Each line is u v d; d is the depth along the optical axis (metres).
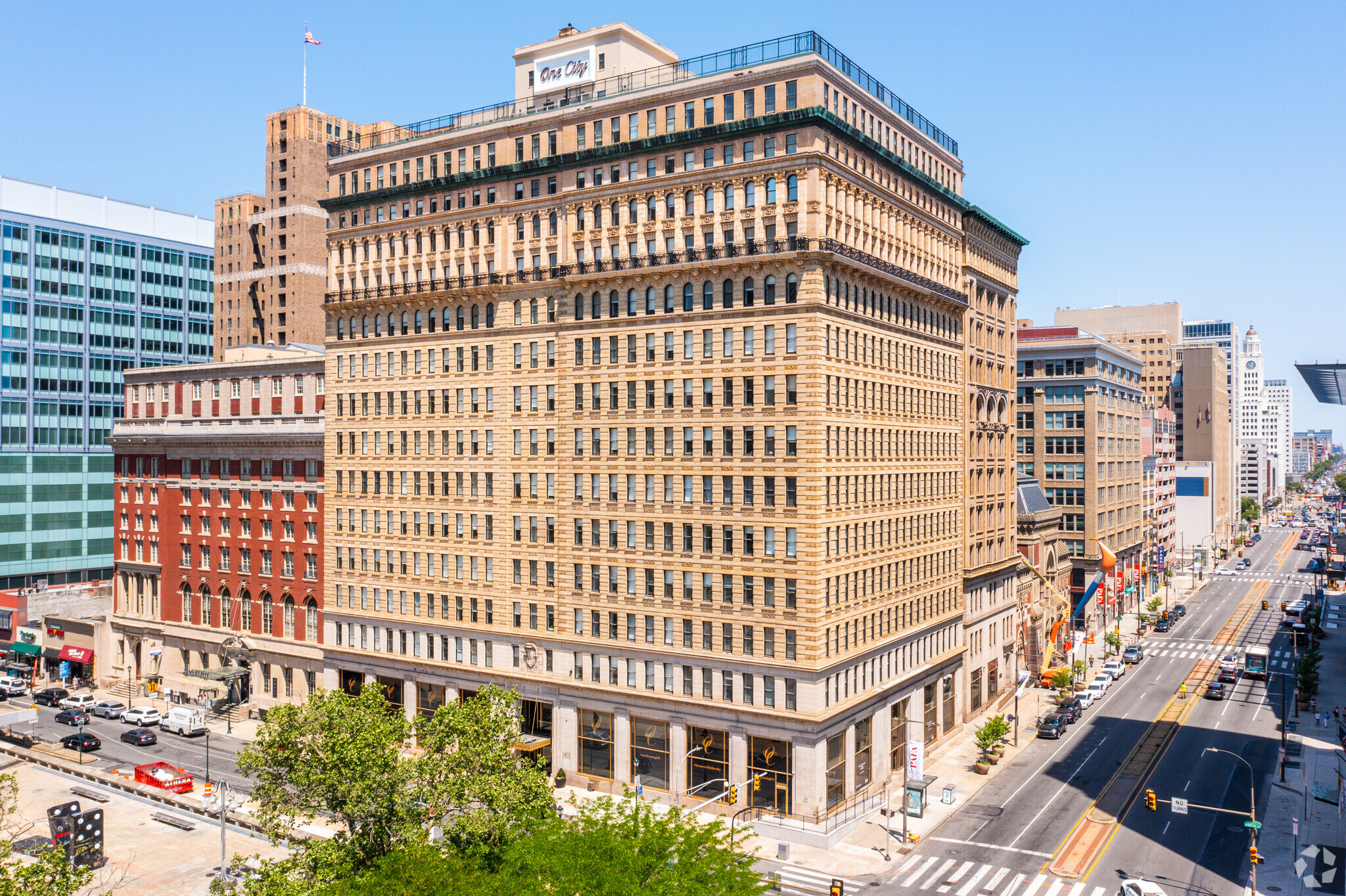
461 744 56.62
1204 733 97.00
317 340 176.38
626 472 80.12
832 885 58.19
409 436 94.12
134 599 121.69
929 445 91.31
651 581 78.75
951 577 96.06
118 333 162.12
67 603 132.25
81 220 157.38
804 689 71.06
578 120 84.75
